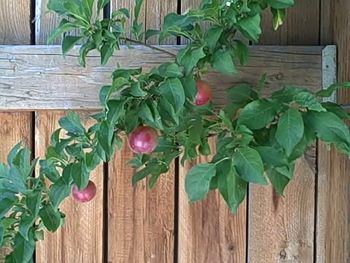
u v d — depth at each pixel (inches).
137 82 34.8
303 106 35.6
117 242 49.0
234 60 46.3
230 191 34.1
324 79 47.6
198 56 35.8
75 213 48.7
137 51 46.9
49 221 37.2
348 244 48.9
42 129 47.9
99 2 38.9
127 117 35.7
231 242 49.5
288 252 49.5
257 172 33.5
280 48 47.3
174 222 49.2
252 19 36.2
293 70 47.4
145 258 49.2
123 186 48.7
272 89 47.2
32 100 46.8
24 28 47.7
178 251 49.3
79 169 36.9
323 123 34.7
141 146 37.3
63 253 48.8
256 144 36.6
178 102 34.5
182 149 44.9
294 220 49.4
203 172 34.6
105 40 39.0
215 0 36.4
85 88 46.8
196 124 39.3
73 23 38.1
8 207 37.1
